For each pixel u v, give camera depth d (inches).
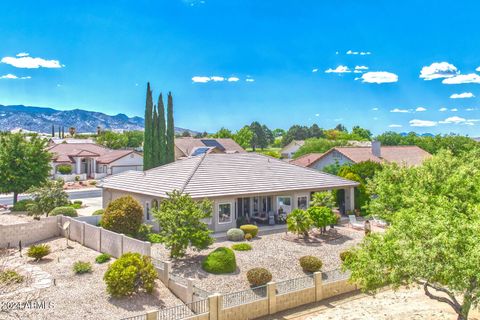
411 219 516.1
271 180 1333.7
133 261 750.5
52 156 1723.7
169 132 2226.9
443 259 445.1
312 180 1408.7
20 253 994.1
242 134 6048.2
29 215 1393.9
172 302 724.0
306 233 1126.4
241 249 997.8
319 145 3213.6
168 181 1262.3
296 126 6496.1
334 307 743.1
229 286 778.2
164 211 924.0
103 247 990.4
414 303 732.7
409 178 871.7
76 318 640.4
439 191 743.1
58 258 951.6
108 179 1531.7
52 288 754.8
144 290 746.8
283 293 729.6
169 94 2241.6
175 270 848.3
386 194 855.1
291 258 949.2
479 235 436.5
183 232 858.1
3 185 1573.6
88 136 5123.0
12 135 1635.1
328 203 1200.8
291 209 1350.9
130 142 4544.8
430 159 897.5
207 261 847.7
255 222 1312.7
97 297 718.5
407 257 461.7
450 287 440.5
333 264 921.5
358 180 1514.5
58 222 1176.8
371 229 1268.5
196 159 1363.2
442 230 455.8
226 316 660.7
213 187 1196.5
